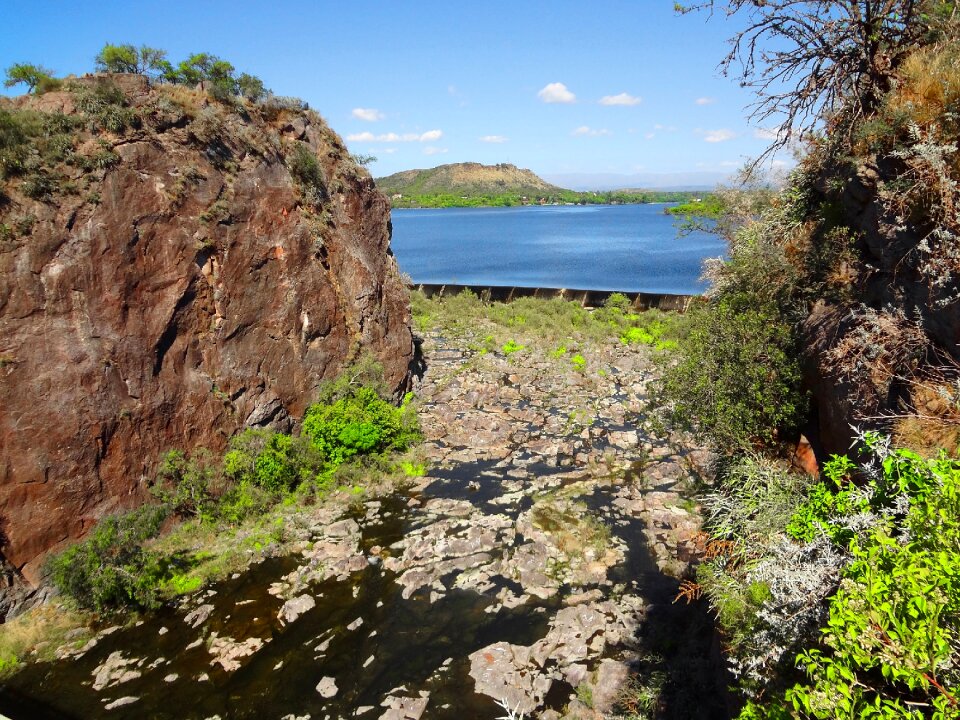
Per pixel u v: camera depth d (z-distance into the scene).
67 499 11.45
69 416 11.56
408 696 8.80
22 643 9.94
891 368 6.39
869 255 7.41
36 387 11.24
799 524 5.57
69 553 10.80
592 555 11.90
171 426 13.41
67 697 8.95
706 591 8.29
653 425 12.07
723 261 10.88
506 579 11.38
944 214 6.07
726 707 7.69
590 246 101.00
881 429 6.27
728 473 9.05
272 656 9.66
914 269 6.40
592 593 10.81
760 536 7.28
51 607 10.86
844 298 7.61
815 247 8.43
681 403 10.12
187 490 13.32
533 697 8.64
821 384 7.95
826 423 7.75
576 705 8.43
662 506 13.55
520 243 110.19
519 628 10.09
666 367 11.70
